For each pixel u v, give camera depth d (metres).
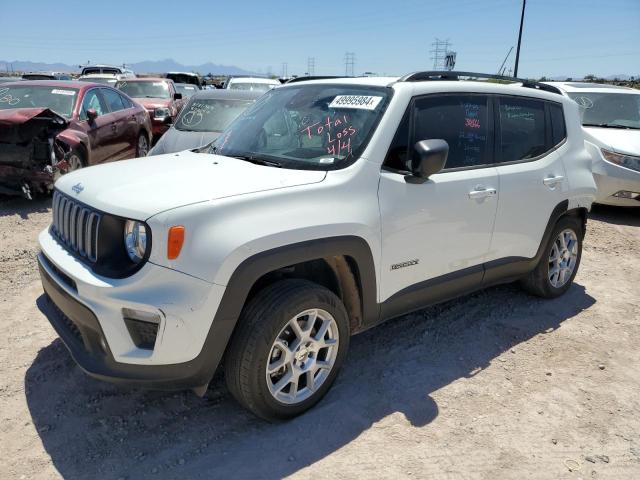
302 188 2.88
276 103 3.88
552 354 3.93
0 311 4.19
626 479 2.72
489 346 4.00
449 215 3.52
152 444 2.81
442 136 3.56
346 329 3.10
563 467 2.79
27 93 8.27
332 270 3.13
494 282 4.21
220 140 3.90
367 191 3.10
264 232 2.63
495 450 2.88
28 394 3.17
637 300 5.03
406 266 3.36
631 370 3.77
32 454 2.71
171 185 2.78
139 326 2.54
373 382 3.43
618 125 8.77
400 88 3.40
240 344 2.71
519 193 4.01
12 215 6.75
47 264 3.04
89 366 2.65
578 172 4.61
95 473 2.60
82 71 24.30
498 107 3.98
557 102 4.55
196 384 2.68
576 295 5.06
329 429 2.96
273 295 2.76
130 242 2.56
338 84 3.72
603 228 7.52
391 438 2.92
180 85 20.56
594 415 3.23
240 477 2.60
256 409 2.84
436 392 3.37
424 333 4.12
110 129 8.87
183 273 2.48
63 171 7.26
